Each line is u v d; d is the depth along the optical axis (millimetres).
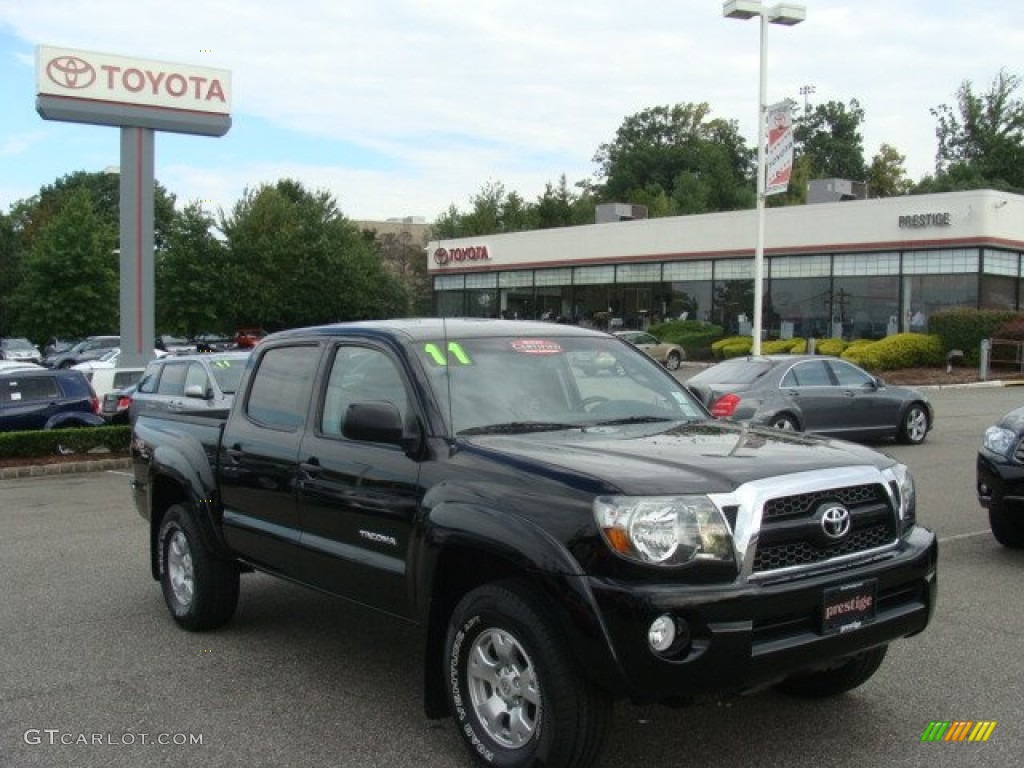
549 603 3941
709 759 4379
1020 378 29562
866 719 4832
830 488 4102
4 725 4922
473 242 52125
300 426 5520
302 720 4938
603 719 3908
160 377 15125
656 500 3812
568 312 48031
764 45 24844
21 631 6535
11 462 15945
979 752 4445
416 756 4492
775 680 3939
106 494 13039
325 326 5785
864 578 4070
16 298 50969
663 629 3701
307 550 5309
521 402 4988
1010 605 6793
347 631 6465
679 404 5527
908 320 35531
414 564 4531
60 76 27750
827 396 15125
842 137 95125
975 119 77250
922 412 16312
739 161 99000
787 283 39188
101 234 51500
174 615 6609
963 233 33625
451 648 4359
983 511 10258
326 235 55562
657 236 43750
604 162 102188
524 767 3998
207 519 6168
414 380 4863
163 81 28844
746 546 3852
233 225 53219
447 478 4453
